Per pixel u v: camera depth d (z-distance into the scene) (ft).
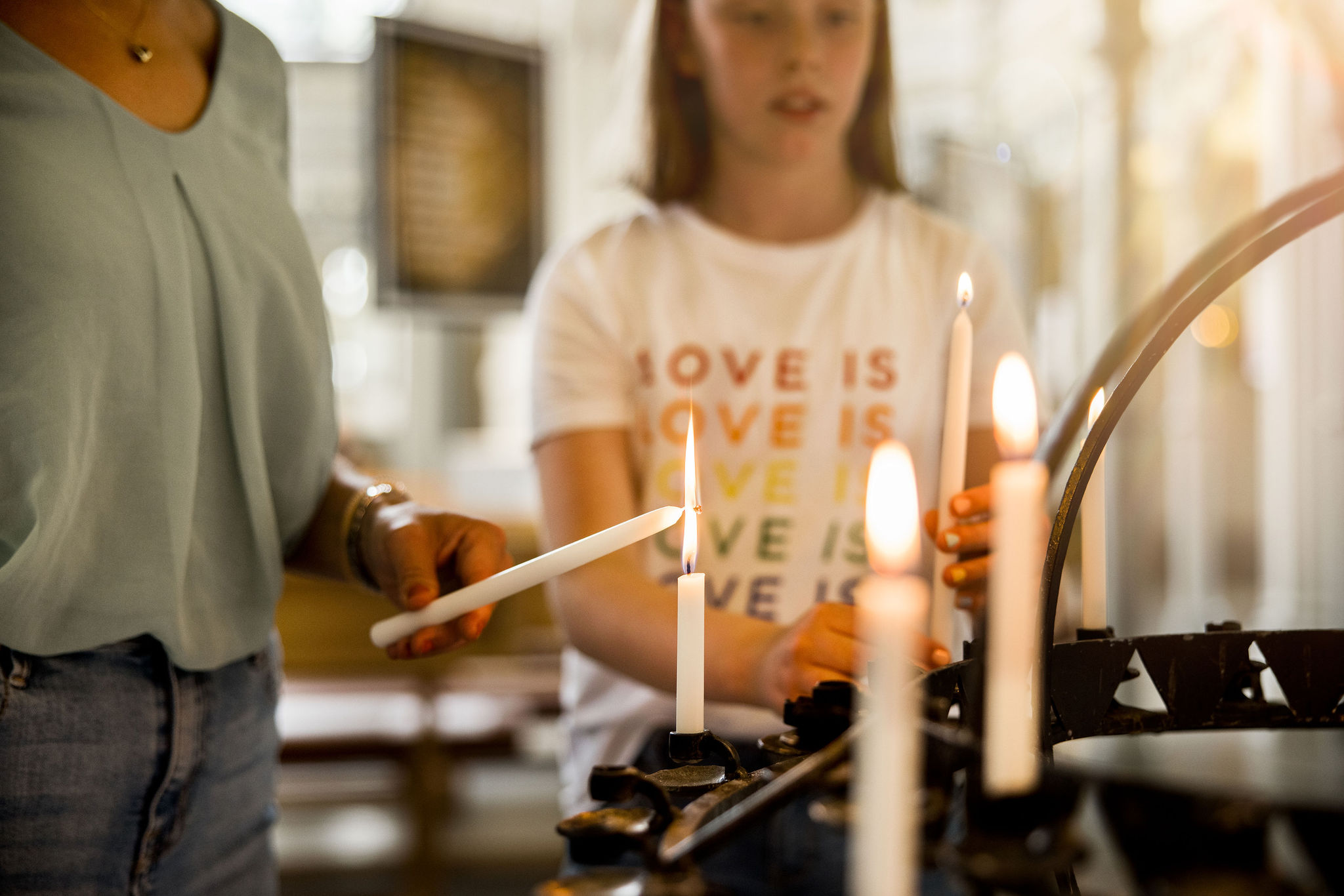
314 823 7.74
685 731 1.44
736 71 3.22
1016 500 0.86
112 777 2.26
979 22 14.23
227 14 2.71
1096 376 1.85
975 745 0.95
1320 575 11.21
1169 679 1.49
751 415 3.39
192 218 2.40
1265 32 10.75
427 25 9.24
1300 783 2.38
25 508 2.02
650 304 3.43
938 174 9.99
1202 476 12.48
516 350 16.19
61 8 2.27
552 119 15.87
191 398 2.33
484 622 2.19
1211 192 11.69
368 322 15.75
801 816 1.72
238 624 2.55
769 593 3.33
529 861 7.11
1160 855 0.81
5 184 2.07
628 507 3.21
